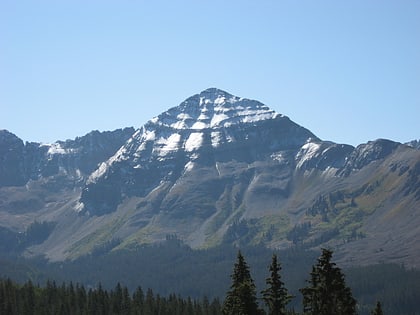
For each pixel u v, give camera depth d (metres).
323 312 111.44
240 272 136.38
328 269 112.56
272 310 125.69
